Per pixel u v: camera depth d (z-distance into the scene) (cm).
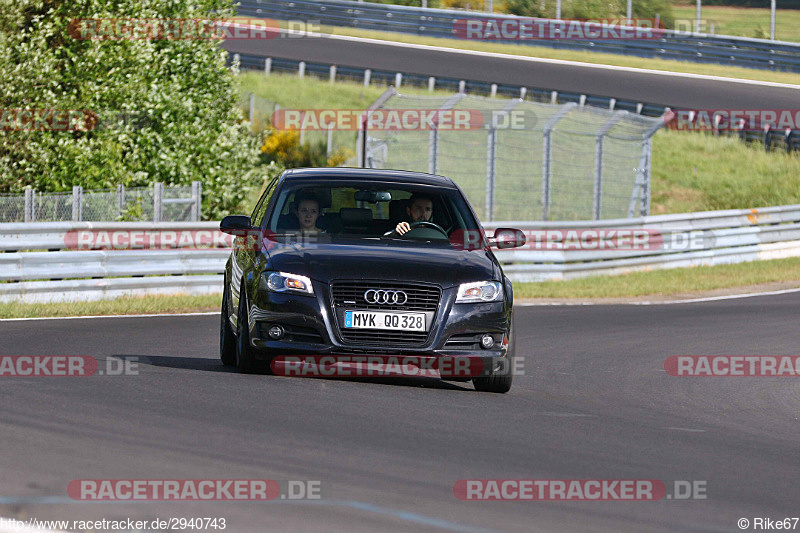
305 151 12812
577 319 5994
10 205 6938
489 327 3180
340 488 1953
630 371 4178
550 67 16188
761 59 16400
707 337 5353
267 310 3133
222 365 3688
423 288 3134
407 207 3528
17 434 2269
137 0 8812
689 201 13012
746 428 3042
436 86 14800
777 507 2023
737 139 14462
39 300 5738
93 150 8525
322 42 17600
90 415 2511
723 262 9500
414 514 1812
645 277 8500
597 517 1869
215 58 9325
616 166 12350
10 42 8319
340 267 3144
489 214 10056
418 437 2456
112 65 8675
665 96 14525
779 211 10062
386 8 18238
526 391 3484
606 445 2534
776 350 4988
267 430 2428
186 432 2366
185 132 8975
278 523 1736
